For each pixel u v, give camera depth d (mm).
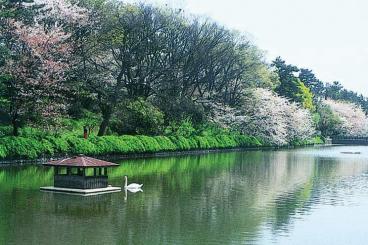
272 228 23188
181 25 74625
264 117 100250
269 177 44750
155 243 19688
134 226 22406
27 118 48969
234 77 88500
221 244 19922
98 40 60156
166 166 52250
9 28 47656
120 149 59719
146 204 28000
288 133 114312
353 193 35250
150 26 67062
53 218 23422
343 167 58688
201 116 78812
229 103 93250
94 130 65938
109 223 22797
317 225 24219
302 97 131750
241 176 44906
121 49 64375
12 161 45750
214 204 29000
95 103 63750
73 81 57625
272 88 113750
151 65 69188
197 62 75938
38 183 33750
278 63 128500
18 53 49000
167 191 33312
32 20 51312
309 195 33875
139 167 49562
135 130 68438
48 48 49750
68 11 55406
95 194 30562
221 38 81375
